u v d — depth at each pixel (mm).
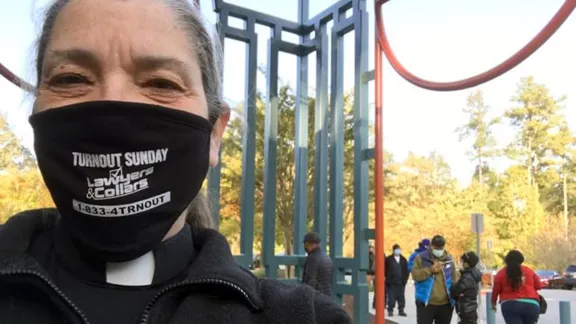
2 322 363
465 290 3045
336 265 2283
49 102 404
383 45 2072
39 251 409
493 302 3227
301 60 2480
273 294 417
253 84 2262
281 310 407
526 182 20391
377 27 2115
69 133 367
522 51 1524
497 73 1569
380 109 2119
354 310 2180
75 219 372
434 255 3115
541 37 1456
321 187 2412
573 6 1374
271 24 2373
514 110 24797
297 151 2480
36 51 450
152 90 411
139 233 376
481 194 18812
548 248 18062
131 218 372
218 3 2213
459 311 3070
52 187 373
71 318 366
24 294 373
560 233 18531
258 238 4660
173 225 418
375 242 2104
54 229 420
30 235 410
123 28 404
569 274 14688
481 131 24406
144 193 376
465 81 1703
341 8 2354
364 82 2248
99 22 403
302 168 2465
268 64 2377
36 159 385
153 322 381
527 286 3137
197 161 402
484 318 5695
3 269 361
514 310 3127
